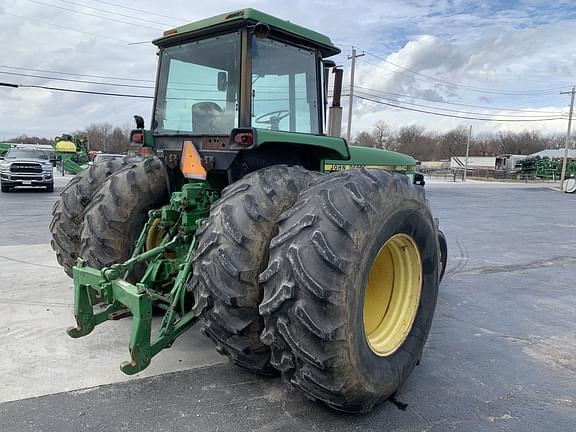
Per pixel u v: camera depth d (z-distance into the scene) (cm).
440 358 366
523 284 602
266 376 311
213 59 332
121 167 440
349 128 3191
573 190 2652
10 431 250
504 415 286
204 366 330
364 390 253
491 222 1248
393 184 267
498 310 492
